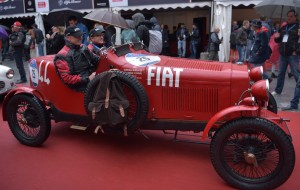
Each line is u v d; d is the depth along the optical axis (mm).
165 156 4164
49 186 3453
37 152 4312
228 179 3350
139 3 12656
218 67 3820
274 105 4273
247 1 11062
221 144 3305
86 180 3576
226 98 3594
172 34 15438
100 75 3734
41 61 4527
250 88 3498
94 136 4848
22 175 3697
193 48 13703
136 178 3613
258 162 3438
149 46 6305
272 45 9188
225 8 11305
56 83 4324
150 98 3834
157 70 3770
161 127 3879
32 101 4250
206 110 3693
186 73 3688
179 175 3678
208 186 3438
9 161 4055
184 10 15641
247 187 3268
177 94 3744
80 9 13672
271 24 10703
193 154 4227
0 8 15758
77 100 4211
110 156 4176
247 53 10414
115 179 3594
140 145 4512
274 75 9445
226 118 3553
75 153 4270
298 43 6453
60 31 6652
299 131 5039
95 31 4812
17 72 11391
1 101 6969
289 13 6473
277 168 3172
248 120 3191
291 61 6641
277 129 3104
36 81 4637
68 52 4207
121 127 3836
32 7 14781
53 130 5117
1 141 4730
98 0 13211
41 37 13773
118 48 4145
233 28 12086
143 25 5910
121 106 3619
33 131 4641
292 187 3420
